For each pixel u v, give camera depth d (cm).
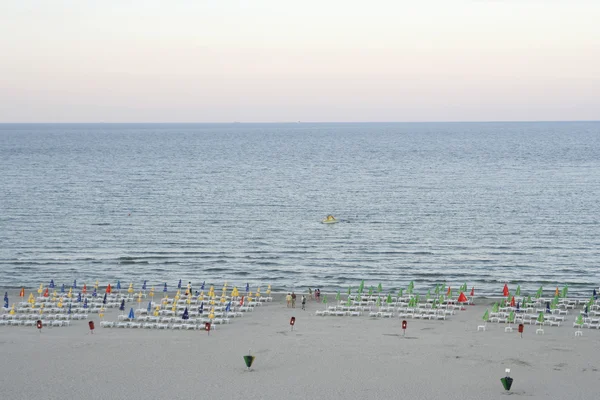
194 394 4088
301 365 4584
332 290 7238
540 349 4931
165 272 7938
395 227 10488
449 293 6444
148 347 4947
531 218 11131
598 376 4397
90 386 4200
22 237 9688
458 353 4838
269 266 8225
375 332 5378
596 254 8775
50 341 5072
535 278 7706
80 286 7269
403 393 4119
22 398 4016
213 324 5519
